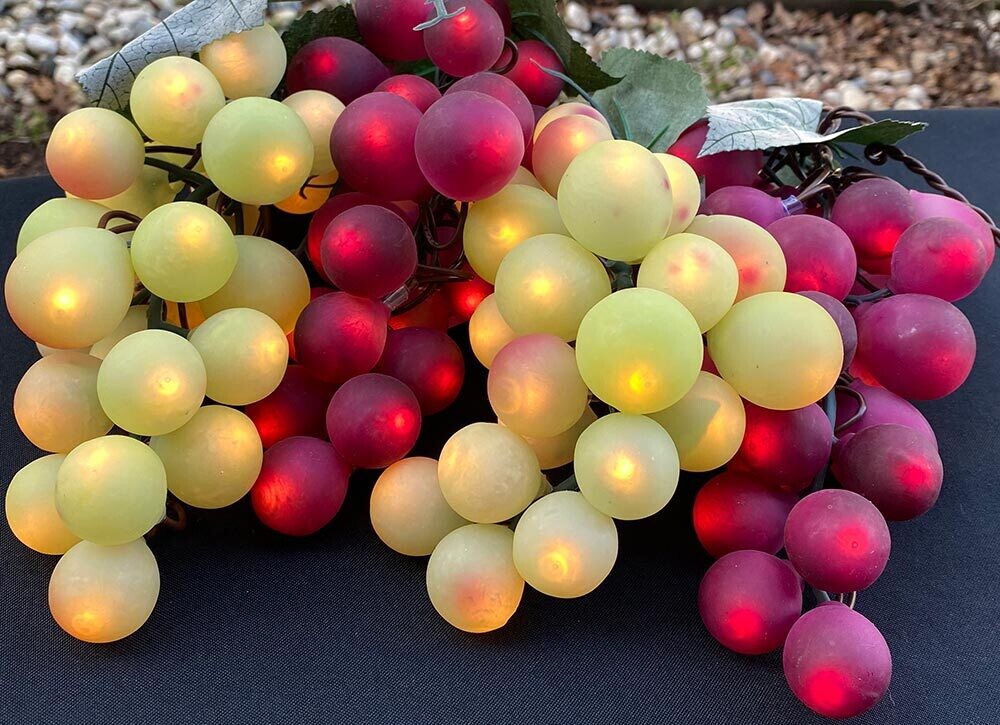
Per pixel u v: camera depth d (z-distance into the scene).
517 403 0.21
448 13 0.24
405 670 0.22
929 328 0.24
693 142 0.27
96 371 0.22
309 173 0.23
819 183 0.27
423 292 0.26
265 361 0.22
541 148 0.24
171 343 0.20
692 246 0.21
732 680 0.22
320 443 0.23
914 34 0.61
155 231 0.21
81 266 0.21
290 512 0.23
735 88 0.57
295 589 0.23
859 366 0.25
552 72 0.26
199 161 0.25
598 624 0.23
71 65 0.56
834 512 0.20
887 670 0.19
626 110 0.28
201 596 0.23
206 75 0.23
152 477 0.21
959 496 0.25
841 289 0.24
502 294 0.21
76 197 0.24
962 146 0.35
